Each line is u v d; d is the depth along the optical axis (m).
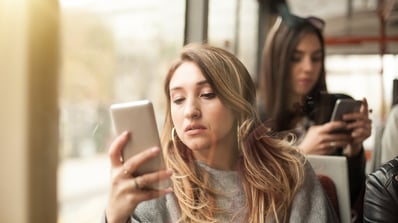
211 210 0.71
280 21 0.97
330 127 0.85
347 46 1.10
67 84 0.69
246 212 0.72
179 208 0.71
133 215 0.69
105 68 0.73
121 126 0.61
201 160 0.73
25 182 0.66
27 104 0.66
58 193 0.68
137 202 0.63
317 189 0.76
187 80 0.72
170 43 0.84
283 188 0.74
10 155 0.66
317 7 1.19
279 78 0.88
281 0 1.05
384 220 0.80
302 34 0.92
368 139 0.87
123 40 0.76
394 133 0.86
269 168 0.75
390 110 0.90
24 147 0.66
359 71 0.95
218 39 1.04
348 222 0.79
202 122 0.72
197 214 0.71
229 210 0.71
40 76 0.67
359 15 1.17
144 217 0.70
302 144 0.85
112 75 0.73
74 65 0.70
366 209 0.82
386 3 1.14
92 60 0.72
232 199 0.72
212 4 1.02
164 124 0.73
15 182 0.66
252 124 0.75
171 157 0.71
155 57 0.77
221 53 0.75
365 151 0.87
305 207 0.74
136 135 0.60
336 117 0.86
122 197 0.62
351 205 0.82
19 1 0.65
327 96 0.88
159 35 0.81
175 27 0.90
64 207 0.68
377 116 0.90
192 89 0.72
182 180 0.71
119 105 0.60
